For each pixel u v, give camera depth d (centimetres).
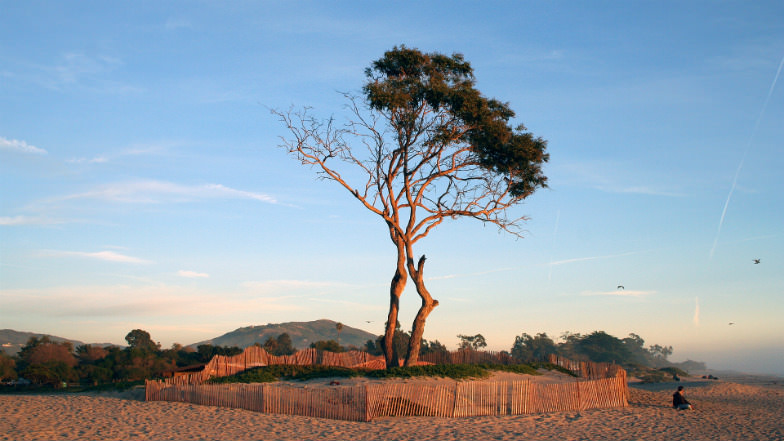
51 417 2297
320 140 3534
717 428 2470
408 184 3628
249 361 3791
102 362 7650
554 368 4166
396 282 3600
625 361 13175
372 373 3144
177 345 10725
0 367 6259
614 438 2145
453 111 3481
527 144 3538
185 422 2255
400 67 3581
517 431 2214
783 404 3841
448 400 2528
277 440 1953
